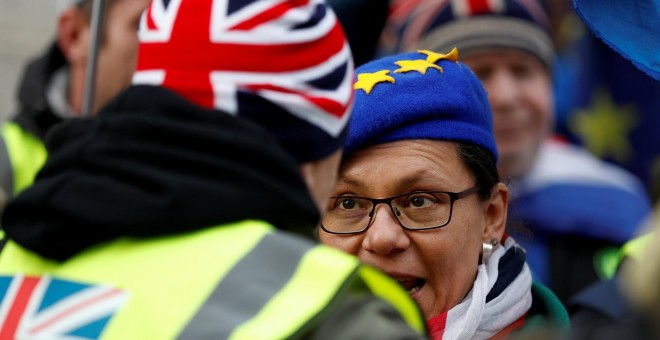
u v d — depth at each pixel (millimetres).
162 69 2723
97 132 2678
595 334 2385
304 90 2721
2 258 2758
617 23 3479
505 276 3812
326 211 3770
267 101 2686
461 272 3752
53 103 5371
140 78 2768
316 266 2543
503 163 5773
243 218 2600
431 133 3715
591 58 6867
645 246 2316
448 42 5605
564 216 5906
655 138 6867
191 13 2719
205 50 2697
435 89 3729
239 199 2588
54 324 2570
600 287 3963
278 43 2707
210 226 2596
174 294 2533
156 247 2605
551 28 6781
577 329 2555
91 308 2559
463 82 3777
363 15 4414
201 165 2596
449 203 3723
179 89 2691
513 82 5684
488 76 5680
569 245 5922
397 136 3709
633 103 6887
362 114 3705
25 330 2588
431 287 3738
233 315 2498
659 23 3459
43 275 2662
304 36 2736
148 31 2775
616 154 6887
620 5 3475
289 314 2488
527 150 5773
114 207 2578
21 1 7922
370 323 2551
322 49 2760
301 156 2723
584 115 6855
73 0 5457
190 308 2512
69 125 2742
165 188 2566
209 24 2705
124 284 2570
